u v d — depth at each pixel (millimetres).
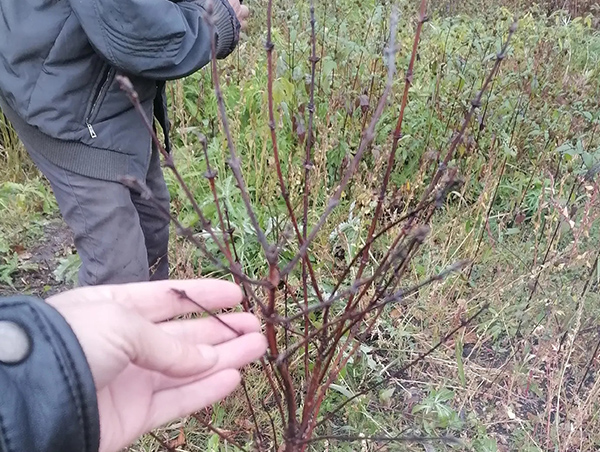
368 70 3098
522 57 3432
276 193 2697
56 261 2697
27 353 686
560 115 3070
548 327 2094
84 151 1786
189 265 2135
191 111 3180
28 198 2945
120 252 1912
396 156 2830
